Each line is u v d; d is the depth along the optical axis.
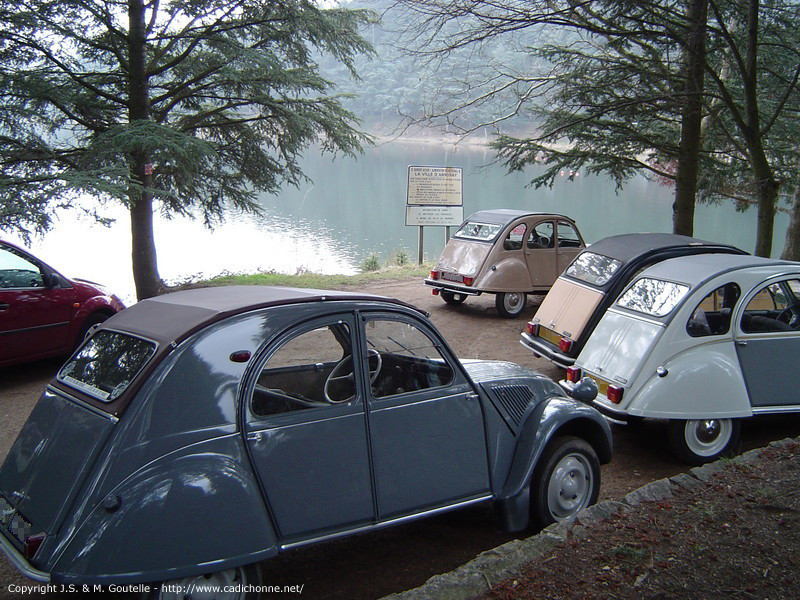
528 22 10.55
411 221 19.34
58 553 3.00
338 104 16.23
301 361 3.75
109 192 10.18
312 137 15.46
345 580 4.20
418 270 18.39
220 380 3.44
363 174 66.31
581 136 12.71
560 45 13.01
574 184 63.34
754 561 3.85
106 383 3.51
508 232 12.68
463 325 12.29
